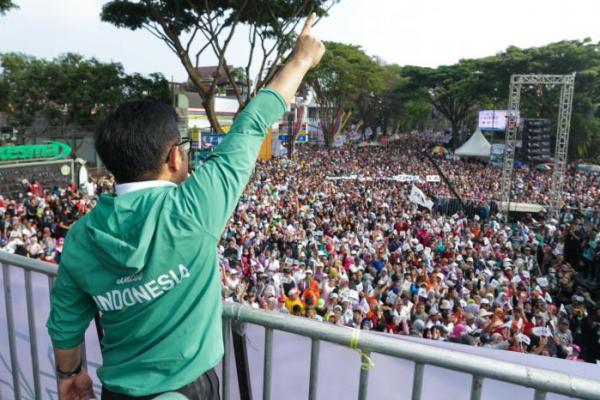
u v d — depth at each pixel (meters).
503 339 8.25
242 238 13.88
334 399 1.57
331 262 11.89
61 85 28.95
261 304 8.96
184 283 1.18
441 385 1.43
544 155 29.38
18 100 29.69
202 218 1.14
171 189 1.21
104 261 1.18
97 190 22.08
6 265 2.16
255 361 1.67
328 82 47.16
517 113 25.47
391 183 28.64
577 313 10.68
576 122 41.72
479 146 47.88
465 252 14.25
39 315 2.15
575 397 1.17
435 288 10.75
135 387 1.20
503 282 11.63
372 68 47.91
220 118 46.09
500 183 29.56
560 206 24.23
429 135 90.06
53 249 11.46
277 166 33.88
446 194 25.69
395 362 1.48
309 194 22.83
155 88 28.88
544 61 41.97
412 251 13.95
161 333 1.19
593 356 9.83
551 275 13.99
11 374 2.34
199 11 18.58
